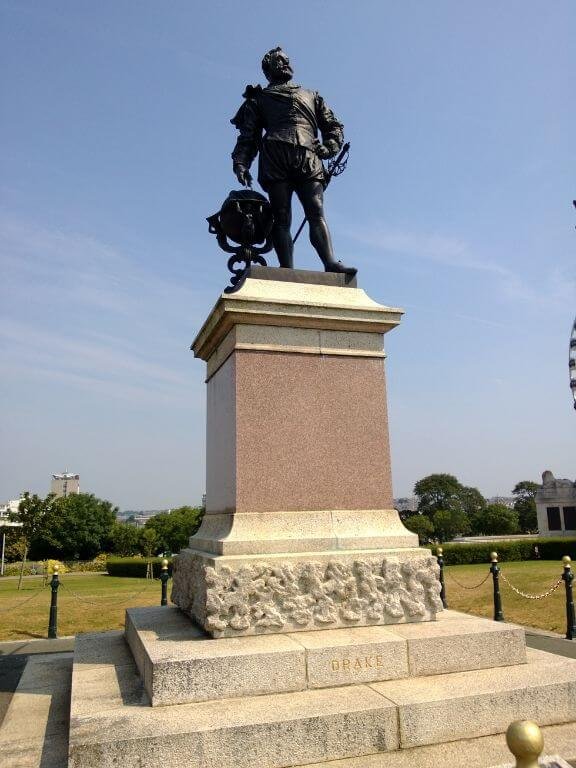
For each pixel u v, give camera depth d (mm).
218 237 7555
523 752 2115
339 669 4469
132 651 5941
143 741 3562
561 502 42750
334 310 6117
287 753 3754
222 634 4812
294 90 7391
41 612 12867
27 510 35844
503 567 24766
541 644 8805
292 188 7340
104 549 66750
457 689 4320
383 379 6285
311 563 5129
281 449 5746
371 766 3770
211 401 6930
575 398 32062
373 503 5918
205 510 6906
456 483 71438
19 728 4805
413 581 5355
